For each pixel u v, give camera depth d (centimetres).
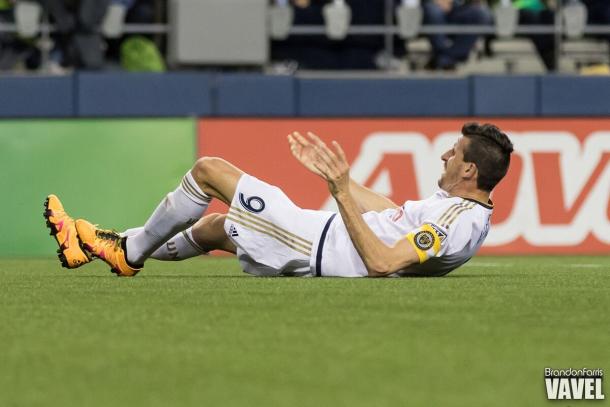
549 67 4003
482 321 1287
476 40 3978
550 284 1825
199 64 3669
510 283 1831
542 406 827
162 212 1822
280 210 1830
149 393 864
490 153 1800
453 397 847
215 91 3378
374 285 1705
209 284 1755
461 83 3419
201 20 3638
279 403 823
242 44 3659
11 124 3309
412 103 3416
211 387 888
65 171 3319
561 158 3400
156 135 3350
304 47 3956
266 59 3678
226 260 2919
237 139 3356
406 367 979
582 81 3419
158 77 3359
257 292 1603
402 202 3378
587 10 4034
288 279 1822
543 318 1320
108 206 3328
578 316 1342
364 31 3956
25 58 3834
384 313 1355
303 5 3944
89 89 3344
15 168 3303
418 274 1866
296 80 3391
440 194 1838
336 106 3397
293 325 1243
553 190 3388
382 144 3375
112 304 1457
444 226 1781
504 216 3369
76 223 1880
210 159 1828
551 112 3416
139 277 1969
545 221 3384
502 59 3991
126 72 3347
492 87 3416
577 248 3391
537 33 3988
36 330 1206
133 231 1934
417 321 1281
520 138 3400
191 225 1848
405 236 1781
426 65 3997
